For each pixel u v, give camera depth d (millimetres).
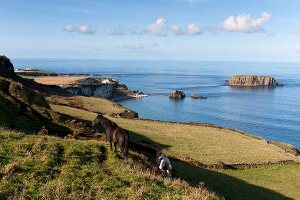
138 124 80375
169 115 183125
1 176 18281
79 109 82062
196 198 19141
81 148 23703
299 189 49469
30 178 18656
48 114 46062
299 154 81188
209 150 64188
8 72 101562
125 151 23641
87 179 19688
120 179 20422
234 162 58656
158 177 21672
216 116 185500
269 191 45938
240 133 90312
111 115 95562
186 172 41406
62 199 17156
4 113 36594
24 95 47094
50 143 23359
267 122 173625
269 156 65812
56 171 20047
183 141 68250
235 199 37469
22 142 22828
